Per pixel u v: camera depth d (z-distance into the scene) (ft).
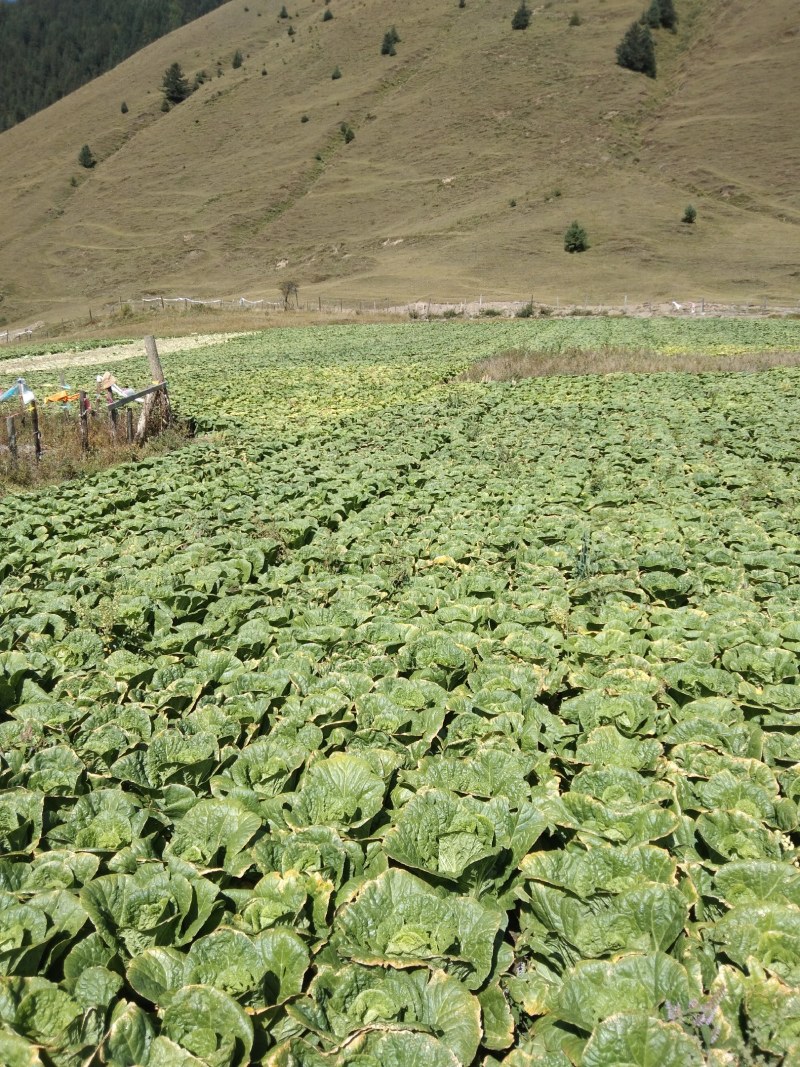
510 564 29.25
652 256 239.71
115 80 582.76
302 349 133.49
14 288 333.62
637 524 32.48
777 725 17.33
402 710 17.78
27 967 11.46
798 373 80.69
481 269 250.16
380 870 13.03
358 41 492.95
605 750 16.46
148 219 377.71
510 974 12.06
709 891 12.44
